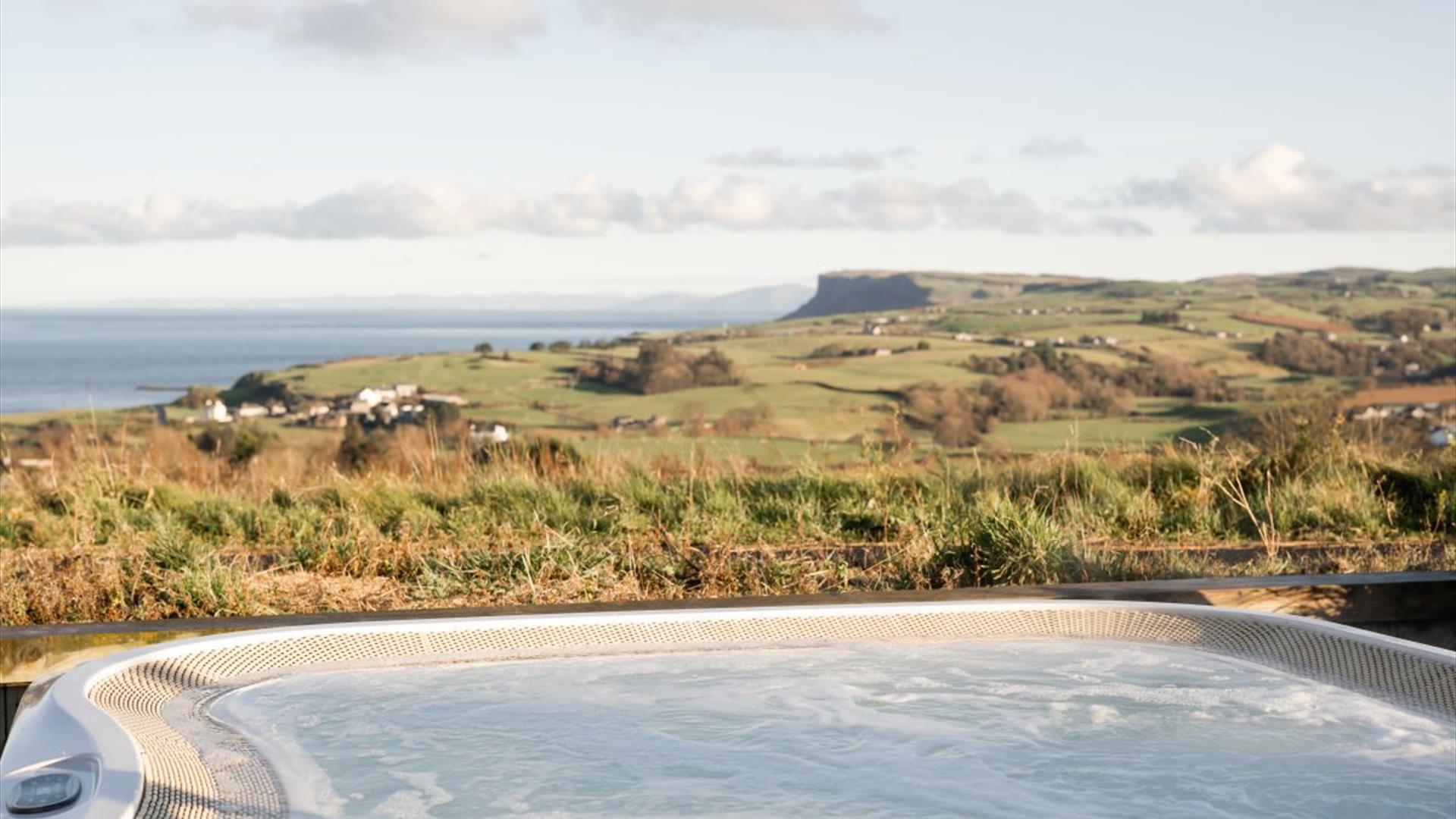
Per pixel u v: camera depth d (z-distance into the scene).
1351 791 3.10
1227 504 7.82
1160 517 7.44
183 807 2.60
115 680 3.38
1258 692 3.86
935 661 4.22
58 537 6.83
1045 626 4.46
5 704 3.98
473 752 3.36
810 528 7.05
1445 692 3.54
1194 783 3.18
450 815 2.91
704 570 5.79
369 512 7.41
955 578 5.72
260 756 3.16
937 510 7.25
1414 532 7.20
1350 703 3.70
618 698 3.86
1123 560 5.97
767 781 3.21
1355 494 7.75
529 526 6.97
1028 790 3.16
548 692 3.88
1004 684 4.00
